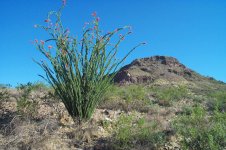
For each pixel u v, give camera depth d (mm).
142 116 7648
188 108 8430
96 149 5969
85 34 6934
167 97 9609
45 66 6910
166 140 6234
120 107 8227
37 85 9500
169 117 7828
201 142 5660
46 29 6918
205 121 7047
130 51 7137
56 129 6535
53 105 7867
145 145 5934
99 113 7637
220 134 5820
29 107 6961
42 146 5863
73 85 6855
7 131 6340
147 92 10945
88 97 6898
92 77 6949
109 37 7000
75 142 6168
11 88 9266
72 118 6945
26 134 6148
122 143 6012
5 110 7402
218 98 10617
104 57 7016
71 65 6895
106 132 6566
